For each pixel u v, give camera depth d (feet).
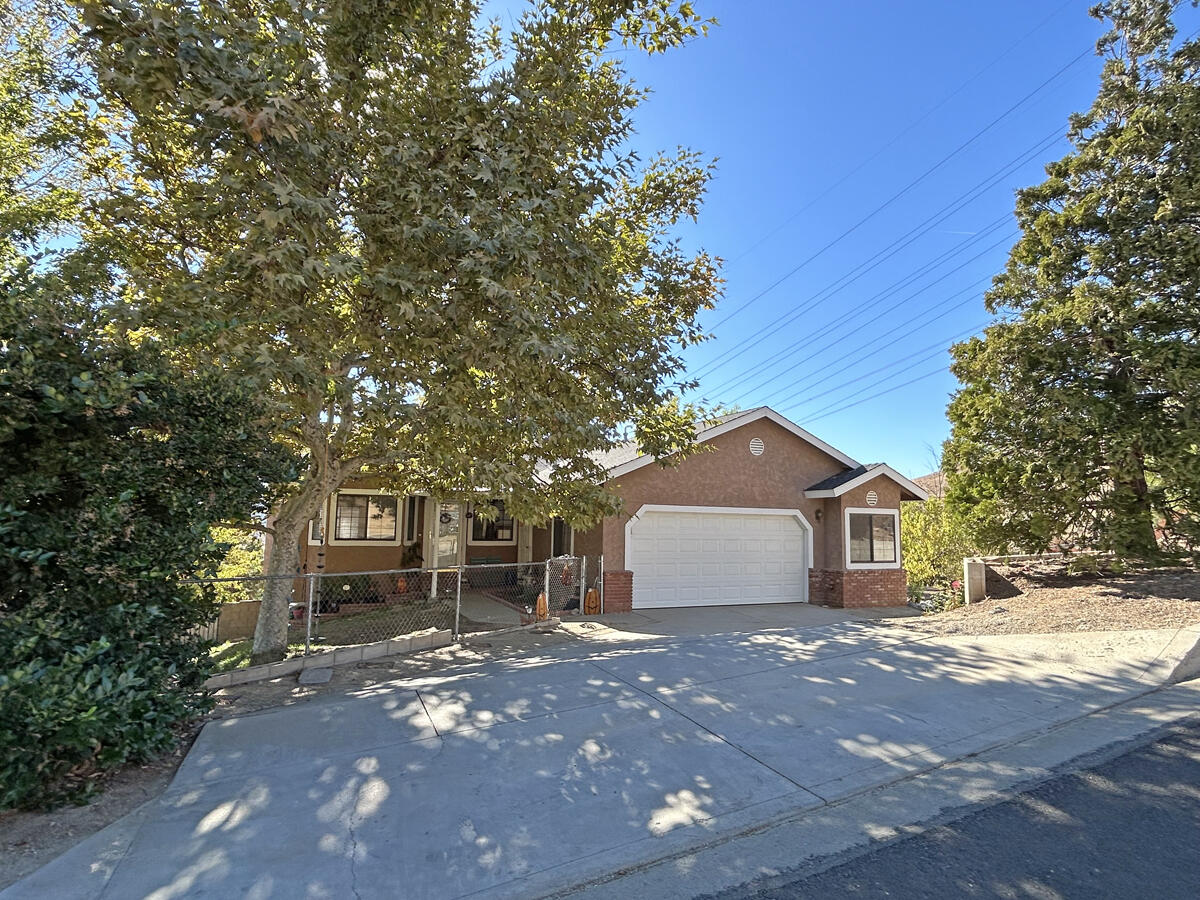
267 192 17.42
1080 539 35.27
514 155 19.63
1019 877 9.33
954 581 45.03
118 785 12.31
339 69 19.44
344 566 46.52
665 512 42.01
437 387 21.36
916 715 16.43
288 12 18.79
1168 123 30.37
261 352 17.24
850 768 13.35
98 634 12.26
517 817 11.19
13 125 21.94
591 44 24.75
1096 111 34.14
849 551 45.27
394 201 19.22
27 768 10.48
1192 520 30.96
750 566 44.80
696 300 31.04
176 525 13.53
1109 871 9.45
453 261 19.49
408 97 21.15
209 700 15.05
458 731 15.08
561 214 20.85
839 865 9.76
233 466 14.80
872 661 21.42
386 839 10.41
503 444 24.17
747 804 11.78
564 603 38.99
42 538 11.66
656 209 31.65
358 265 17.85
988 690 18.38
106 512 12.08
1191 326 30.37
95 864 9.55
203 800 11.66
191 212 18.79
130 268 20.10
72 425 12.74
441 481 30.42
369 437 26.55
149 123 20.02
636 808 11.58
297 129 16.94
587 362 26.25
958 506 38.65
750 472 45.01
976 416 36.50
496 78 20.13
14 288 12.30
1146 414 31.01
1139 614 24.97
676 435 31.04
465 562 50.44
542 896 9.07
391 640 25.45
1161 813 11.21
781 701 17.38
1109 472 32.24
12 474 12.26
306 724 15.52
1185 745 14.23
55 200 21.06
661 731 15.20
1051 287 34.73
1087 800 11.76
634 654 22.43
